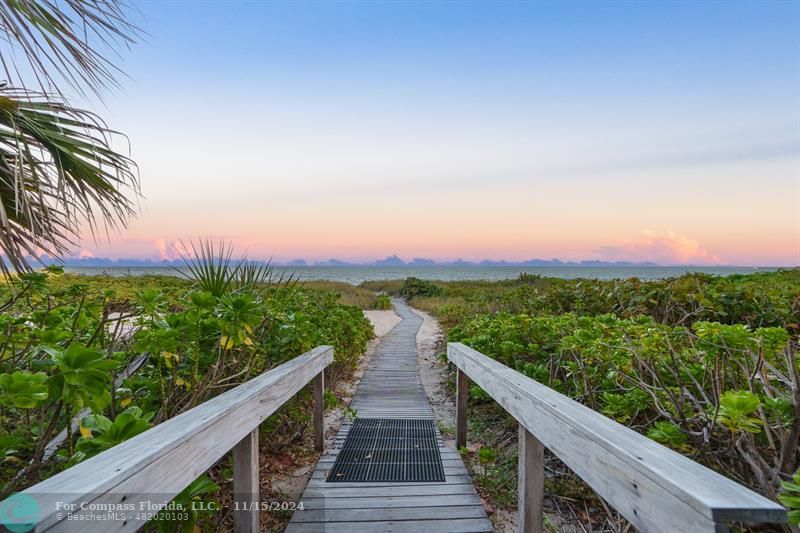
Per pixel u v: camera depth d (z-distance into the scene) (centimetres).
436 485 275
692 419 179
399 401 498
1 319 181
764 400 159
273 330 302
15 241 198
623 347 225
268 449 322
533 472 179
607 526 218
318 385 334
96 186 248
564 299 618
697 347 221
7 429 173
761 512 70
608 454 107
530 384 192
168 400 199
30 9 209
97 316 209
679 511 79
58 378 119
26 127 210
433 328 1232
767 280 641
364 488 271
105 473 83
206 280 315
